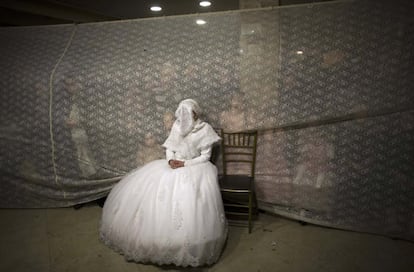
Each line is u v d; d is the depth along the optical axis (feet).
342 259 6.48
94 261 6.53
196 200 6.29
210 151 7.57
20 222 8.38
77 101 8.61
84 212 8.95
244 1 8.34
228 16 8.02
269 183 8.13
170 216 6.14
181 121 7.41
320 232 7.62
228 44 7.86
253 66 7.64
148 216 6.26
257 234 7.54
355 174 7.33
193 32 8.21
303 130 7.60
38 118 8.73
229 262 6.44
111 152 8.86
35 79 8.57
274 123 7.68
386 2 6.62
